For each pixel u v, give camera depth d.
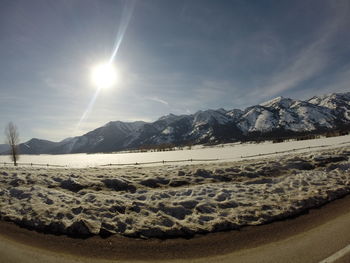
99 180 16.55
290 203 10.77
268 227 8.53
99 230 8.47
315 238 7.28
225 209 10.45
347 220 8.64
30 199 11.82
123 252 7.06
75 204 11.09
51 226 8.80
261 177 17.42
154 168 27.92
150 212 10.15
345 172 17.11
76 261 6.54
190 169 20.89
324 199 11.38
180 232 8.28
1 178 16.94
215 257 6.59
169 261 6.50
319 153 26.81
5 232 8.62
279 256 6.33
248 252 6.75
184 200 11.56
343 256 5.99
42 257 6.76
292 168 19.58
